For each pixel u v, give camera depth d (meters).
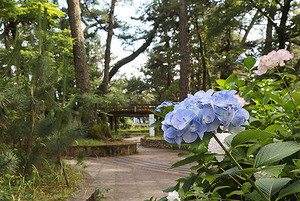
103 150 14.34
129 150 15.48
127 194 6.04
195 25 27.56
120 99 18.05
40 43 4.63
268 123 1.95
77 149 13.81
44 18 4.70
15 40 4.13
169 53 32.88
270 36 22.94
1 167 3.27
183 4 21.91
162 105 1.35
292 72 13.30
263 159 1.10
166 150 18.64
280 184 1.15
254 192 1.35
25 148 4.80
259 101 2.12
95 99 14.06
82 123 5.02
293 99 1.77
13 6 14.06
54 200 3.90
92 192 4.47
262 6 19.05
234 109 1.14
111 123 34.66
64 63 4.93
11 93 4.22
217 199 1.45
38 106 4.65
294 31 18.31
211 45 28.14
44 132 4.62
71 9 17.12
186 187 1.76
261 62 1.97
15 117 4.72
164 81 41.75
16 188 3.97
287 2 18.45
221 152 1.47
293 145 1.09
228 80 2.07
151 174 8.73
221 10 21.84
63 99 4.88
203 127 1.07
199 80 36.09
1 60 4.09
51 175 5.07
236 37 30.72
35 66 4.56
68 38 15.65
